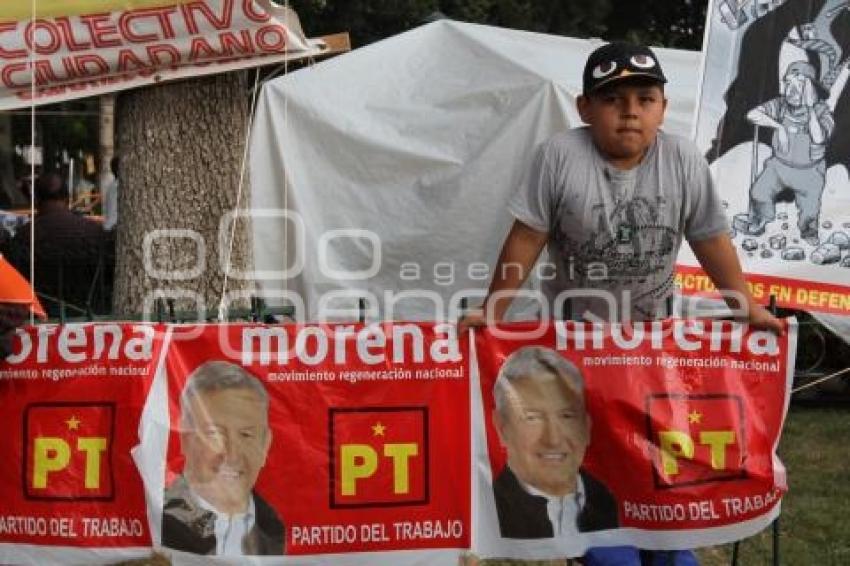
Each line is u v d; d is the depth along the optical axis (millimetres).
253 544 4000
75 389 3998
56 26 6141
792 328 4113
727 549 5629
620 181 3961
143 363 3988
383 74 8656
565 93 8320
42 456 3996
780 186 6184
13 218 12148
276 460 4008
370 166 8414
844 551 5605
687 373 4082
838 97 6164
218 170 6602
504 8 21750
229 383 4008
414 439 4039
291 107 8406
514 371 4055
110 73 6297
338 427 4023
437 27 8867
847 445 7660
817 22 6141
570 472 4066
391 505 4031
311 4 18922
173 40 6234
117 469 3984
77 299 9078
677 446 4051
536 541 4062
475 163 8336
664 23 25594
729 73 6172
